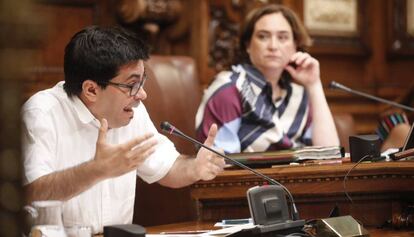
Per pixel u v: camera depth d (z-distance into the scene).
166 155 4.80
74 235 3.49
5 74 1.81
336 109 10.17
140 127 4.72
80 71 4.22
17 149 1.86
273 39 6.27
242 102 6.11
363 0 10.45
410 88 7.14
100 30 4.25
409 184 4.32
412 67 10.57
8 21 1.79
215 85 6.20
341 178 4.43
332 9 10.16
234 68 6.32
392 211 4.44
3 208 1.86
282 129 6.20
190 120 6.48
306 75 6.46
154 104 6.32
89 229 3.54
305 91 6.52
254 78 6.25
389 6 10.54
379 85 10.47
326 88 10.19
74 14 8.35
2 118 1.83
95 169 3.70
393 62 10.60
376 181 4.37
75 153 4.34
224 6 8.49
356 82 10.43
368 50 10.43
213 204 4.77
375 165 4.36
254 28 6.38
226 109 6.06
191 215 6.27
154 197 6.16
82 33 4.27
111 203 4.46
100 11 8.48
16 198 1.87
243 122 6.16
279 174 4.52
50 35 1.97
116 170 3.71
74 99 4.30
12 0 1.79
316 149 4.95
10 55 1.81
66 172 3.81
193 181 4.66
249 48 6.46
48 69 8.02
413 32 10.59
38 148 4.12
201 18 8.37
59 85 4.44
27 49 1.83
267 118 6.15
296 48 6.55
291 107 6.39
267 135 6.13
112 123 4.34
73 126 4.32
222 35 8.51
